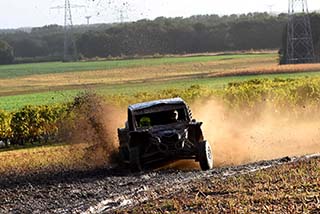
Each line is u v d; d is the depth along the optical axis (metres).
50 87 194.25
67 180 35.19
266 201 22.72
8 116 79.31
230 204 22.30
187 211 22.05
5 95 171.12
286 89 77.38
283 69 188.88
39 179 36.81
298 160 34.78
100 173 38.00
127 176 35.28
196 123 38.47
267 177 28.14
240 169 33.97
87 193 29.58
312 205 21.50
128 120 38.97
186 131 37.59
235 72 192.00
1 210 26.84
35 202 28.41
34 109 80.38
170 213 21.80
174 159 37.34
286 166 31.39
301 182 26.03
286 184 25.88
